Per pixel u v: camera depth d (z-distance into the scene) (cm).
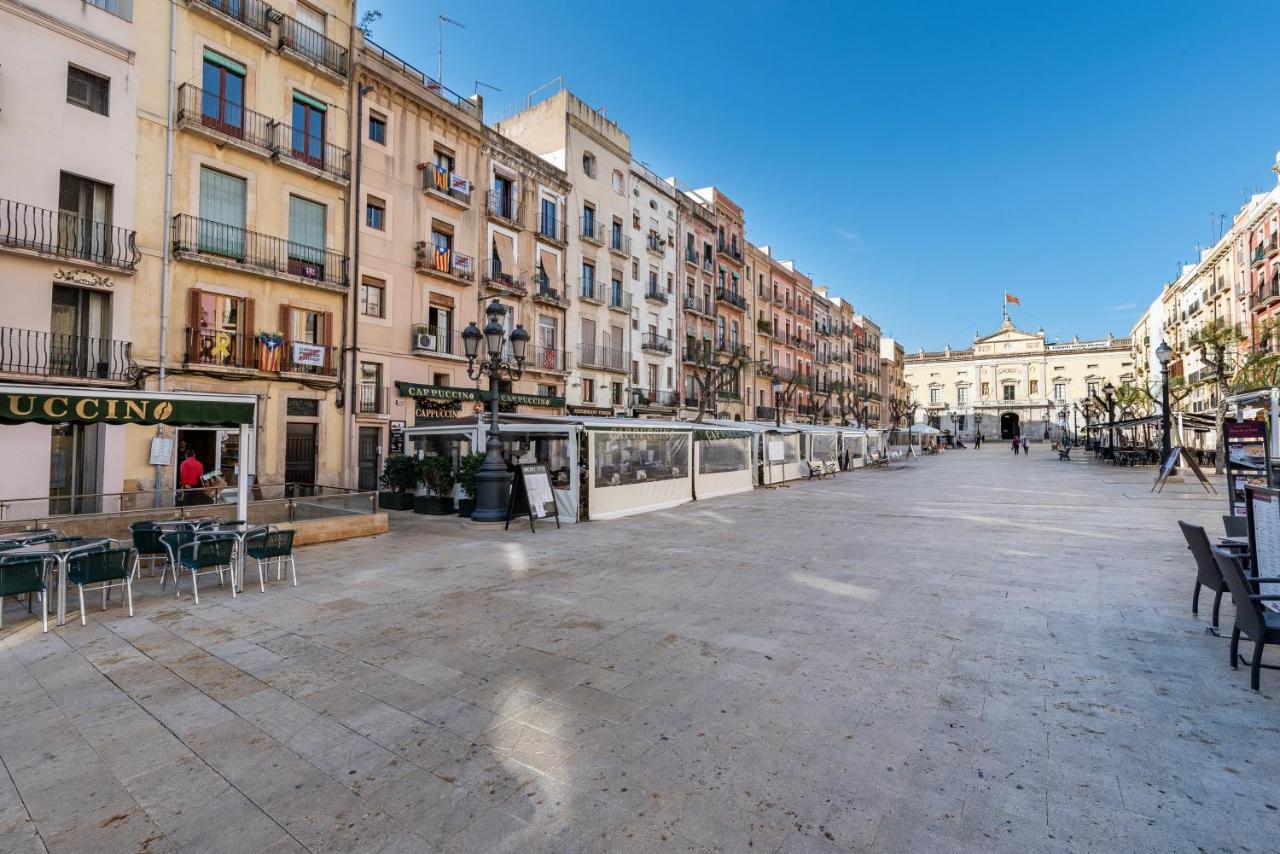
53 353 1280
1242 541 573
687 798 298
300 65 1750
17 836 278
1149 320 5772
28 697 429
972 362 8288
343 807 298
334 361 1800
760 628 560
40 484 1260
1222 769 315
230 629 577
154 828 284
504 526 1203
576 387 2748
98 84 1374
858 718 380
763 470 2216
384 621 597
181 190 1491
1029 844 261
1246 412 2562
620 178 3103
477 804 298
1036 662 467
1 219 1220
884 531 1121
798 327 5206
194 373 1485
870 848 260
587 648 514
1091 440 5166
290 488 1577
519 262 2473
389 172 1984
